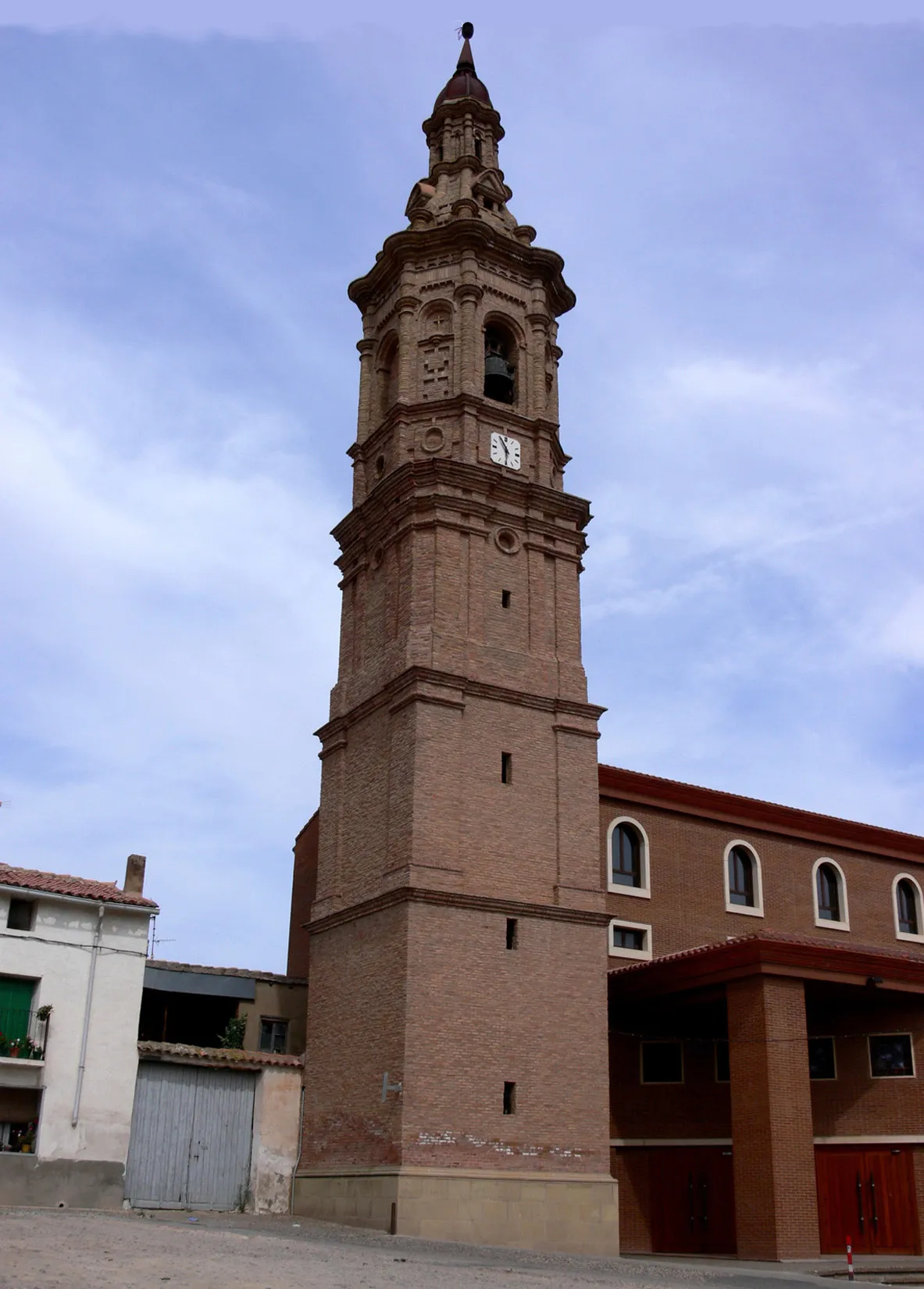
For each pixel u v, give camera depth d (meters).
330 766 39.69
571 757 37.88
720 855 45.22
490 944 34.25
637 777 43.44
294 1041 40.81
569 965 35.38
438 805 34.84
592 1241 32.81
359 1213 32.16
